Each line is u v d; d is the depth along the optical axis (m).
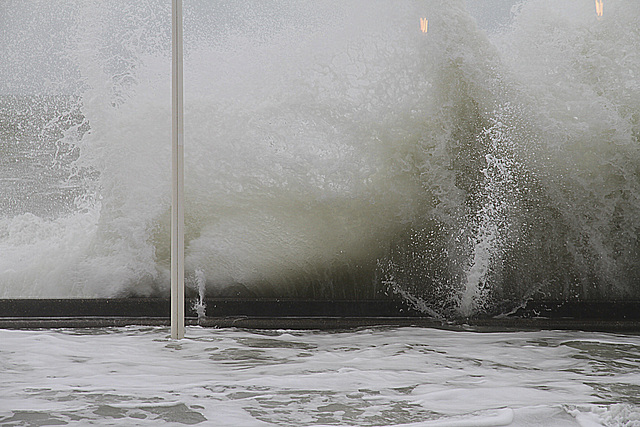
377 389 11.80
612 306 21.83
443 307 23.45
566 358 15.09
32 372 13.11
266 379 12.55
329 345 16.61
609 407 10.38
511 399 11.12
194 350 15.78
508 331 19.14
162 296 23.58
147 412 10.19
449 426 9.52
